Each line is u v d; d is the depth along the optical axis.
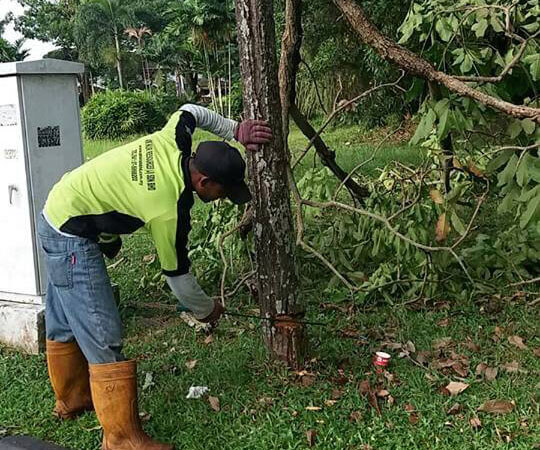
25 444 3.59
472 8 4.61
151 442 3.43
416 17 4.86
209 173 3.22
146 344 4.78
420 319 4.85
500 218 6.91
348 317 5.00
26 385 4.27
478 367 4.00
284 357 4.07
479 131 5.18
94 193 3.27
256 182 3.85
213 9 20.38
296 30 4.84
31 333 4.75
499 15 4.77
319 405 3.75
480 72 5.10
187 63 31.59
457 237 6.20
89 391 3.87
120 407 3.37
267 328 4.08
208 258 5.71
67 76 4.97
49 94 4.86
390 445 3.35
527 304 4.91
